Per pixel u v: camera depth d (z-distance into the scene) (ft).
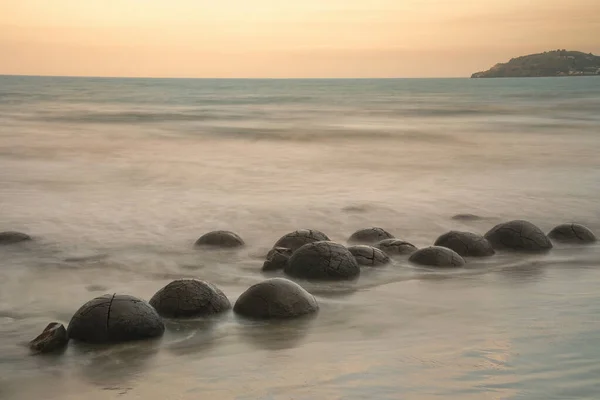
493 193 53.83
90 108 179.93
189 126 122.31
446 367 18.61
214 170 65.77
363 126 126.21
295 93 351.25
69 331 21.56
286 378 18.04
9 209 45.68
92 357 19.99
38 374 18.79
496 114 169.68
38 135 100.99
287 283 24.47
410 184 58.34
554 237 37.24
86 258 33.42
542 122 138.10
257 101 245.45
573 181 60.08
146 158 74.69
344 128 120.47
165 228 40.32
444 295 26.78
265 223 42.14
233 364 19.24
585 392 16.70
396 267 31.19
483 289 27.76
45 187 54.85
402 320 23.47
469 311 24.48
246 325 22.86
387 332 22.08
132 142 92.79
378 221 43.16
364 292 27.25
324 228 41.04
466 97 295.48
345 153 81.87
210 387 17.56
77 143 90.02
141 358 19.86
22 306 25.76
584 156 78.84
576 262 32.83
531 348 20.07
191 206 47.19
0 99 227.40
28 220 42.19
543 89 411.13
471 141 97.91
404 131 114.83
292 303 23.84
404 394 16.78
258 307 23.65
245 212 45.29
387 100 264.52
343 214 45.09
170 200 49.47
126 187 55.16
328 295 26.84
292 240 32.68
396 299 26.22
